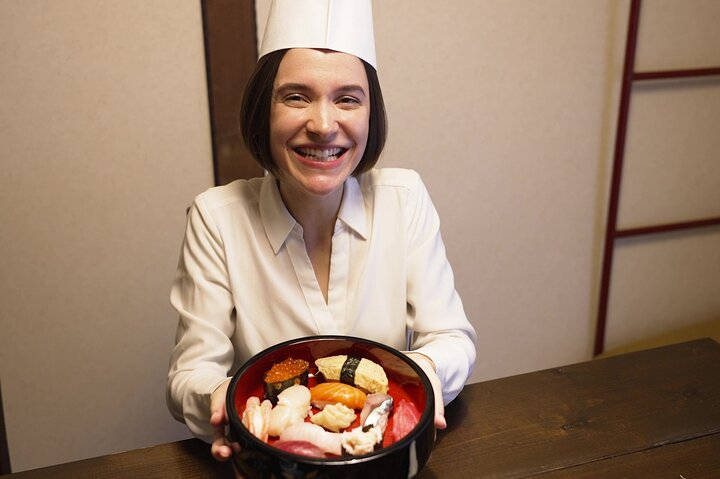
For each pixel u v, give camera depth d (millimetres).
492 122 2055
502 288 2262
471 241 2164
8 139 1659
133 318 1896
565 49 2053
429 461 867
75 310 1838
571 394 1016
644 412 972
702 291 2514
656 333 2516
